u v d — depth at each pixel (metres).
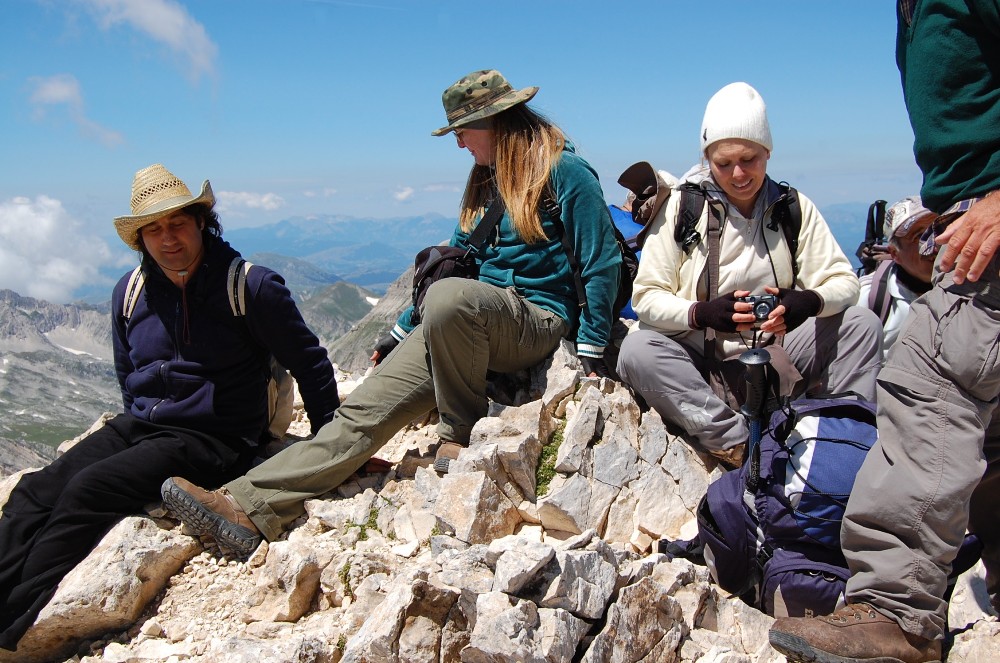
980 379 2.81
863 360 4.22
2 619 3.97
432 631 3.23
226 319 4.61
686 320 4.22
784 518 3.46
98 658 3.84
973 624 3.50
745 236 4.34
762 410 3.71
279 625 3.76
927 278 4.42
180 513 4.20
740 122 4.05
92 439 4.61
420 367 4.56
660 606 3.43
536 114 4.89
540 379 4.87
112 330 4.96
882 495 2.95
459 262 5.09
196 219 4.54
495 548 3.42
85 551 4.21
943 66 2.83
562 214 4.71
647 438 4.39
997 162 2.74
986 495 3.38
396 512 4.40
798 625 2.97
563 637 3.08
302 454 4.45
